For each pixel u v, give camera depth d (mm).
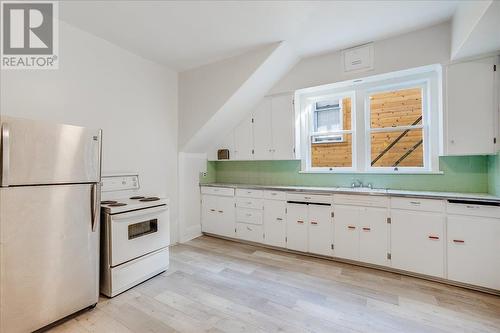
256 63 3156
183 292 2324
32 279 1716
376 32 2773
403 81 3066
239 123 4109
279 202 3438
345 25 2629
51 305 1808
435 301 2133
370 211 2801
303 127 3832
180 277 2637
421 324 1829
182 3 2197
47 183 1793
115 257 2262
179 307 2080
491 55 2377
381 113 3375
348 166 3623
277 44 2992
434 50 2646
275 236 3480
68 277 1910
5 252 1600
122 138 3029
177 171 3844
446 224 2406
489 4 1593
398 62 2844
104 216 2287
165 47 3047
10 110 2125
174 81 3816
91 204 2078
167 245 2822
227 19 2475
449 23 2566
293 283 2484
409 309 2020
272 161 4129
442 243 2430
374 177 3260
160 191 3529
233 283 2494
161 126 3570
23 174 1669
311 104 3803
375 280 2535
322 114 3828
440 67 2695
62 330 1802
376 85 3229
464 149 2502
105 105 2840
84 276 2012
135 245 2445
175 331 1777
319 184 3678
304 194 3234
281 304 2111
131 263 2406
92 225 2082
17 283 1647
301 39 2920
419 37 2727
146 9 2273
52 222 1821
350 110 3605
